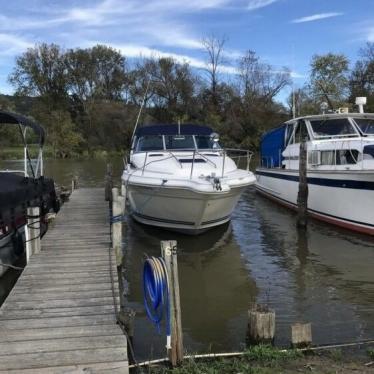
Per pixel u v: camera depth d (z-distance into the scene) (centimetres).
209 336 597
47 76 5659
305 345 512
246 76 5553
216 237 1151
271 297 741
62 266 753
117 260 862
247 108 5384
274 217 1412
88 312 568
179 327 477
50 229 1048
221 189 965
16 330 518
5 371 431
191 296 759
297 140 1502
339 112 1446
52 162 4369
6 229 855
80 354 461
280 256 983
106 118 5362
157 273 489
